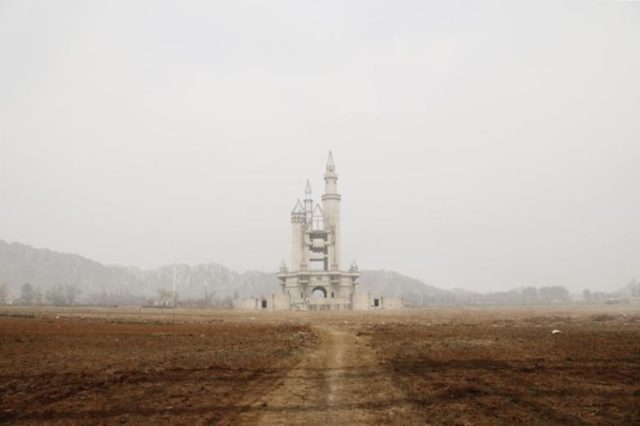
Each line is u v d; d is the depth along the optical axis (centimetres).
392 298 18888
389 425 1905
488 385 2658
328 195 19712
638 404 2169
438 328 7319
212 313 14125
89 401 2322
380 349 4544
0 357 3809
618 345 4428
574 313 12888
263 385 2741
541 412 2052
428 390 2559
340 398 2394
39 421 1972
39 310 14038
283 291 19788
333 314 13912
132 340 5291
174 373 3133
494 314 12950
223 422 1958
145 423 1944
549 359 3600
